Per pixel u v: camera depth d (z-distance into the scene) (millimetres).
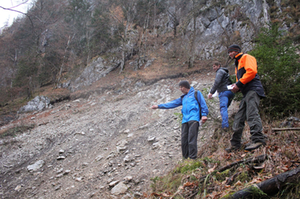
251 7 15555
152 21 22266
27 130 10219
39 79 20406
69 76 19750
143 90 12641
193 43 15531
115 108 10414
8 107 16672
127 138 6430
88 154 6078
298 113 3137
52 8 23000
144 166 4242
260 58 3592
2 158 7277
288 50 3764
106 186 3896
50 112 13664
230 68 12352
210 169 2252
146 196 2705
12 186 5266
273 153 2107
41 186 4895
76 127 8695
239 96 3857
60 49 22500
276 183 1617
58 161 6078
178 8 21141
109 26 20219
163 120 7059
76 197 3926
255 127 2418
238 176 1989
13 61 23594
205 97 3836
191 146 3062
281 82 3414
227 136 3316
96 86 15844
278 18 14812
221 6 17000
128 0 19359
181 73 13773
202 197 1923
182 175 2480
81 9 22750
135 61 17953
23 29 24672
